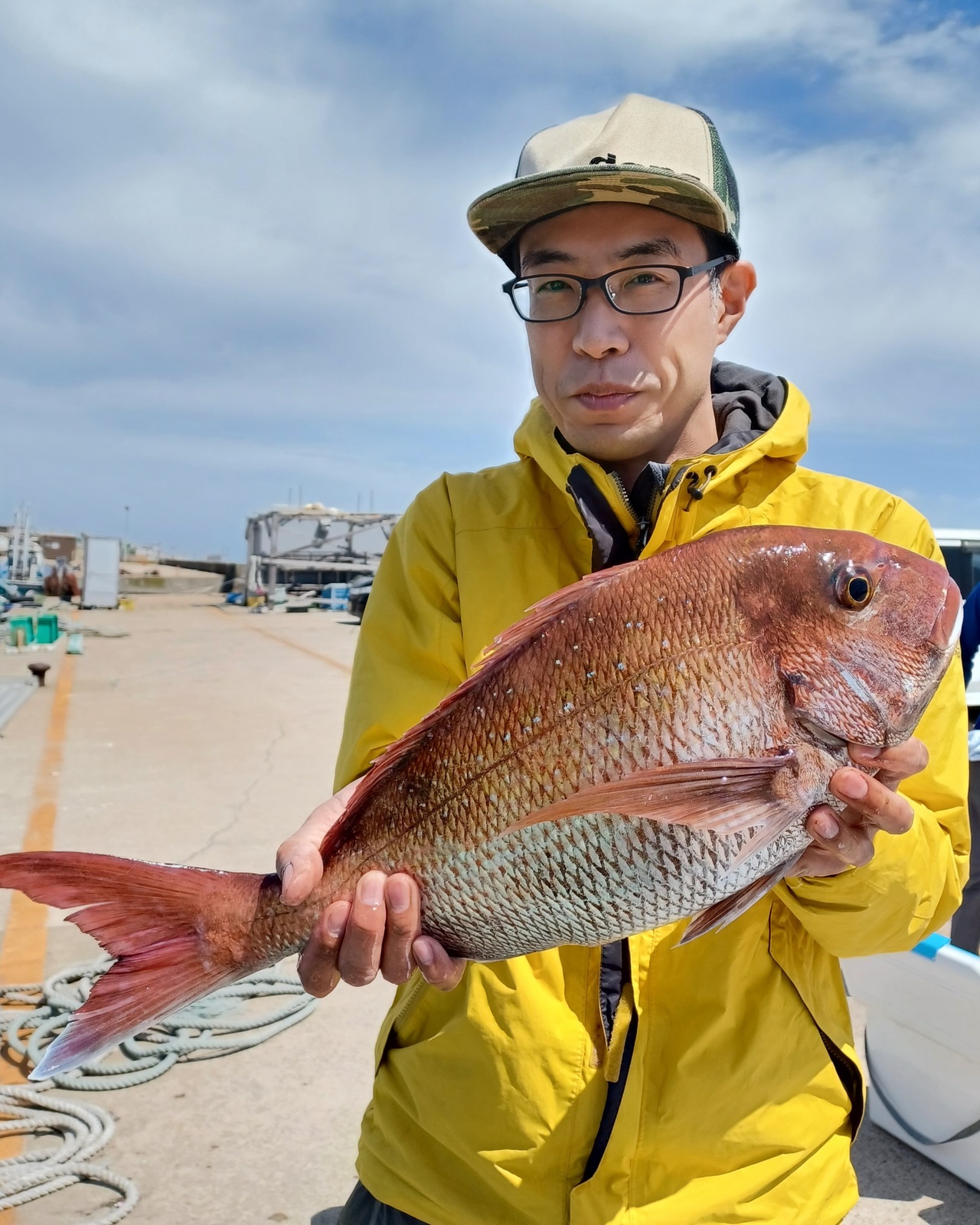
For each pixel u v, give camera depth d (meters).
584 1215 1.45
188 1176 2.88
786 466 1.71
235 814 6.36
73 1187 2.84
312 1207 2.75
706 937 1.53
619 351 1.55
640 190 1.50
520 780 1.40
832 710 1.37
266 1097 3.30
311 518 35.59
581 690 1.39
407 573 1.81
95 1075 3.39
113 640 18.95
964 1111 2.83
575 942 1.40
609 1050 1.50
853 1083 1.60
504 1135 1.51
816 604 1.38
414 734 1.48
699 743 1.35
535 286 1.63
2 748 8.45
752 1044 1.50
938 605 1.40
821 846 1.38
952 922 3.19
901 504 1.73
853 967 3.13
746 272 1.74
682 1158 1.47
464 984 1.59
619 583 1.42
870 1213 2.71
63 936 4.45
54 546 46.12
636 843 1.33
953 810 1.53
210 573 47.12
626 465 1.72
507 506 1.79
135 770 7.64
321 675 13.93
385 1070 1.68
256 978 4.08
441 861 1.44
